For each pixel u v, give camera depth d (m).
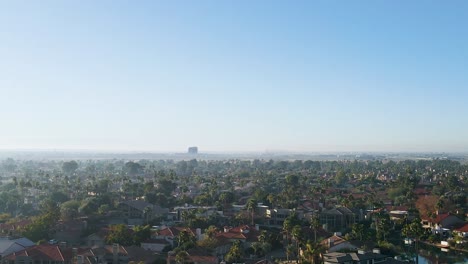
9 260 144.38
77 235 190.12
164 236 183.38
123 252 155.00
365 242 174.75
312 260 130.88
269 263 151.25
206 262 147.88
